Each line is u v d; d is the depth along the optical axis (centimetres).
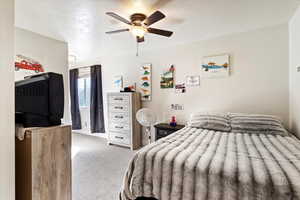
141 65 379
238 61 277
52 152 125
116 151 341
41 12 199
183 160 131
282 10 204
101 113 455
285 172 108
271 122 223
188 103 325
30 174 111
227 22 236
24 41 246
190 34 281
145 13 204
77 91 505
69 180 138
